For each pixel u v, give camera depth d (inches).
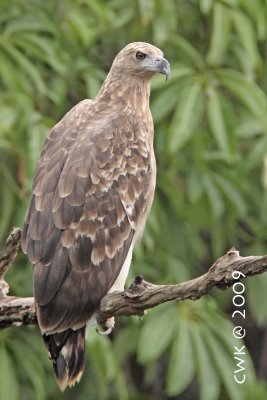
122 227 503.5
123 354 639.1
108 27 634.2
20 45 604.4
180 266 641.6
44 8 621.0
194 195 624.4
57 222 489.4
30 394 640.4
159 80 595.5
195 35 661.3
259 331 714.2
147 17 609.6
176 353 593.3
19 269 623.8
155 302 458.9
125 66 537.3
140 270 634.8
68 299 482.0
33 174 550.0
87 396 662.5
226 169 633.6
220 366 593.9
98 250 494.6
